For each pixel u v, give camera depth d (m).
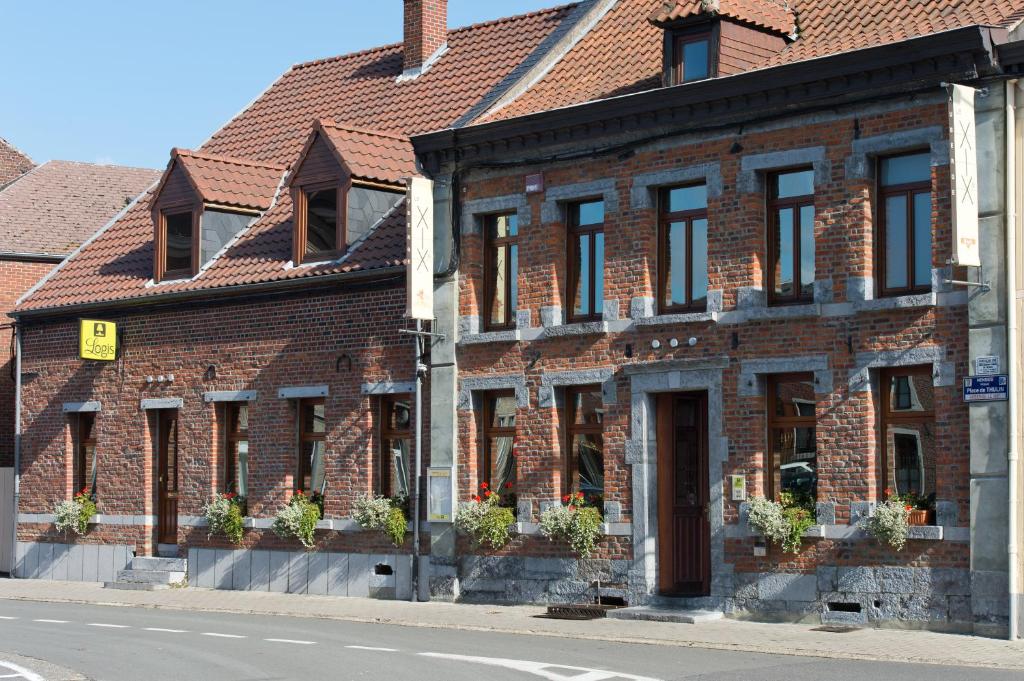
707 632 19.61
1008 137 18.81
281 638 19.62
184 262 30.08
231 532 28.03
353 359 26.52
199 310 29.33
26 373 32.91
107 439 31.02
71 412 31.91
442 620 22.02
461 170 24.86
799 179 21.22
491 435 24.69
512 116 23.92
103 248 33.09
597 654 17.44
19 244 37.88
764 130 21.17
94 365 31.45
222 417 29.03
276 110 33.66
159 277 30.45
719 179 21.62
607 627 20.55
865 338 20.03
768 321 21.02
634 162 22.66
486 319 24.86
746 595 20.98
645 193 22.52
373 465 26.19
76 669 16.45
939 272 19.39
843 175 20.33
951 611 18.97
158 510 30.27
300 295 27.47
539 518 23.42
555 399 23.52
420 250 24.69
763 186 21.45
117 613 24.36
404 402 26.05
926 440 19.62
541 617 22.11
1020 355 18.69
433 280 25.16
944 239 19.36
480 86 29.33
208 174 30.02
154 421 30.41
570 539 22.83
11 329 37.12
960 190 18.30
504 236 24.75
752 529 20.69
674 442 22.58
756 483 21.02
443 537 24.80
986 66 18.88
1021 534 18.52
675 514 22.47
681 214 22.47
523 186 24.12
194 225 29.91
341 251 27.16
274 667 16.34
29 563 32.47
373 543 25.94
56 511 31.47
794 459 20.95
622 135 22.75
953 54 19.00
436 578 24.84
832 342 20.36
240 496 28.47
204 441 29.00
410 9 31.52
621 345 22.70
